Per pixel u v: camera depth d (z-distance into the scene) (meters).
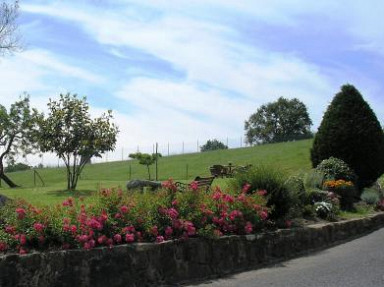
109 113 25.45
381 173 17.91
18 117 40.03
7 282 6.43
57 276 6.76
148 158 44.81
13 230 7.11
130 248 7.52
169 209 8.61
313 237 11.30
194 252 8.41
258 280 8.12
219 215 9.54
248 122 113.94
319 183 15.98
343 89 17.91
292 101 110.62
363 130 17.41
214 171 32.44
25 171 64.56
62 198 17.12
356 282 7.65
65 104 24.75
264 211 10.31
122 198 8.42
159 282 7.80
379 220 14.97
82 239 7.16
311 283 7.68
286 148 55.47
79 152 24.70
